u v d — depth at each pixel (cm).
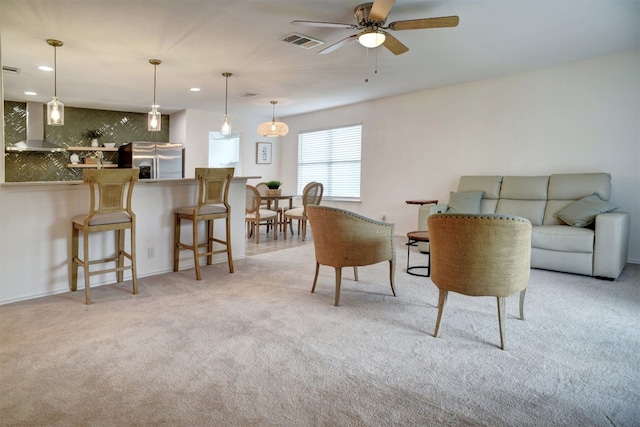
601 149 455
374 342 241
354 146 741
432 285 365
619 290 348
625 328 263
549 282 374
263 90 614
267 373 202
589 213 405
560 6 312
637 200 436
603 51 427
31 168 726
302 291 344
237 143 877
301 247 559
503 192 504
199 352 225
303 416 167
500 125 535
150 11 321
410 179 645
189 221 426
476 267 231
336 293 307
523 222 230
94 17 332
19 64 469
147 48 411
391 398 181
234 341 241
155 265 399
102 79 542
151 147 753
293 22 295
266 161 894
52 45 398
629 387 190
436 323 251
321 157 809
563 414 169
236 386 190
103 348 229
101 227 313
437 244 245
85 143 775
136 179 327
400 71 501
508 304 311
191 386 189
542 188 471
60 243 334
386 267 435
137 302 312
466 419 165
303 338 246
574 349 232
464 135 573
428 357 221
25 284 318
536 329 262
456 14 327
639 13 325
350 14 331
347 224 298
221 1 305
